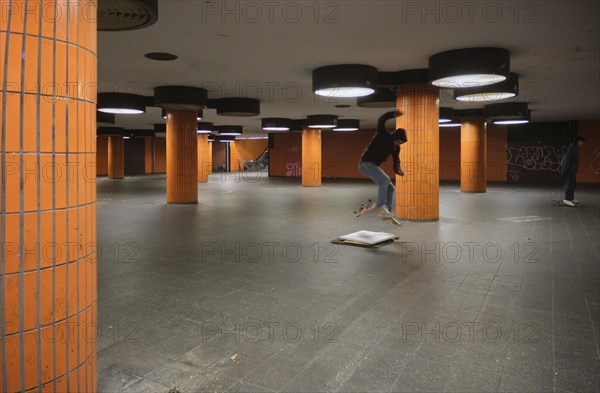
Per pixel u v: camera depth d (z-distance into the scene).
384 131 8.02
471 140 18.64
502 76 8.02
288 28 6.85
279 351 3.50
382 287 5.24
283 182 26.78
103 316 4.25
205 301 4.71
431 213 10.59
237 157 45.88
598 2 5.79
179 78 10.99
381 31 7.00
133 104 13.40
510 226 9.84
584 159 24.16
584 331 3.88
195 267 6.17
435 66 8.39
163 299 4.77
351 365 3.27
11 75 2.14
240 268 6.12
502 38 7.40
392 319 4.20
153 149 39.38
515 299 4.78
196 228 9.62
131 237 8.52
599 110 18.91
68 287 2.39
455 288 5.19
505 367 3.22
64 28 2.29
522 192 18.91
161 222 10.50
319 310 4.45
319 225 10.05
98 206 13.88
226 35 7.23
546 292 5.02
